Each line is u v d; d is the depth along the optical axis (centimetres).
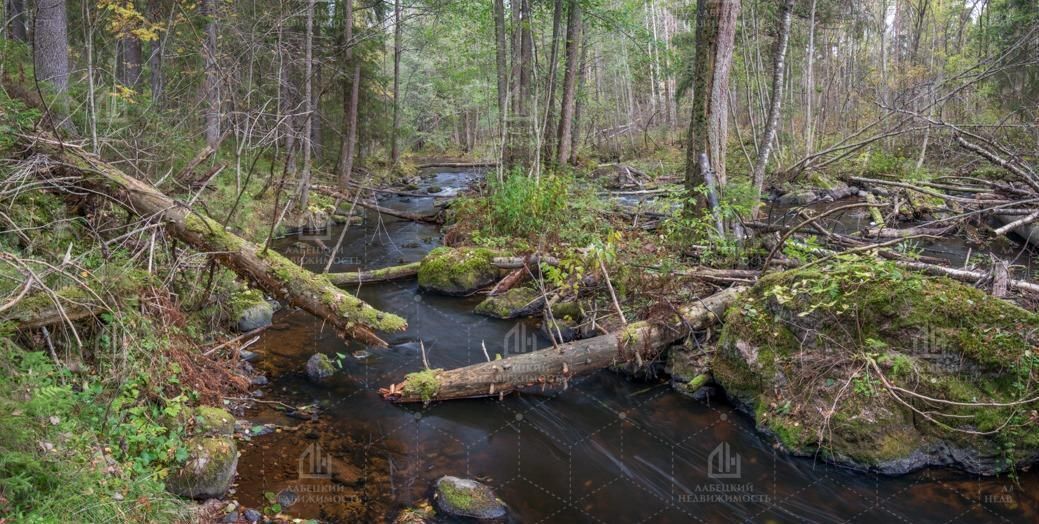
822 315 539
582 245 977
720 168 941
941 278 549
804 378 529
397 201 1938
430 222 1530
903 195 1199
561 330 754
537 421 568
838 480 474
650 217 1198
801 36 2439
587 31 2231
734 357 588
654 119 3734
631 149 3139
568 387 629
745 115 3011
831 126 2711
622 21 1736
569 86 1884
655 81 3506
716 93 927
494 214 1201
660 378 646
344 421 555
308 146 1409
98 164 577
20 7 1175
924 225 845
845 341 527
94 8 984
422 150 3800
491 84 1925
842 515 432
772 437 527
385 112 2373
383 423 555
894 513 433
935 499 447
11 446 300
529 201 1140
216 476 423
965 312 504
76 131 766
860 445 481
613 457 511
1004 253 973
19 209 512
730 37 920
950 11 2516
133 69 1501
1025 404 466
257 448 495
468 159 3228
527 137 1664
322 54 1764
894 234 839
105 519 316
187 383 502
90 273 438
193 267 635
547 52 2200
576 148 2462
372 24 1970
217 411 494
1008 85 1784
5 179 503
